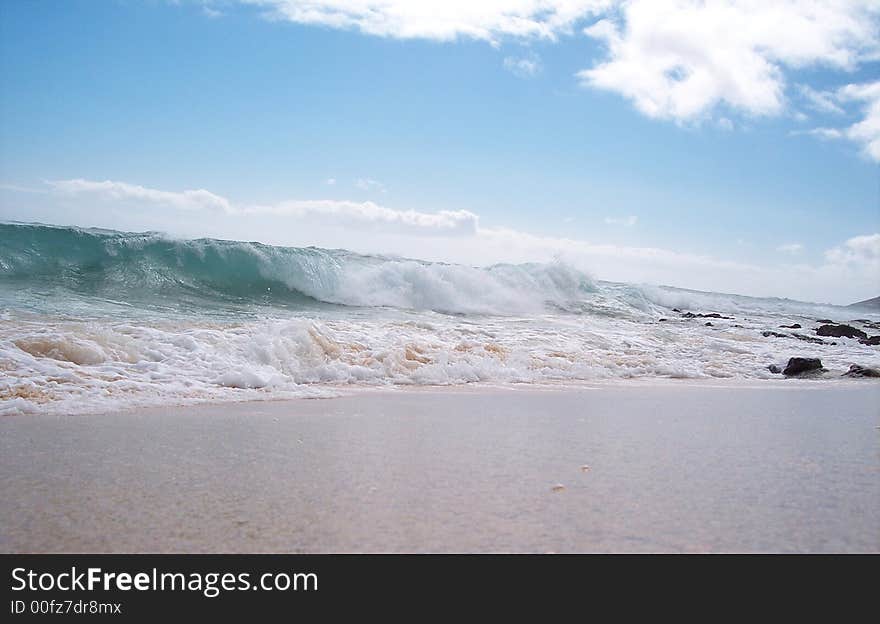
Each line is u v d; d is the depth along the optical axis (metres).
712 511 2.66
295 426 4.53
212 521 2.51
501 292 18.20
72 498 2.77
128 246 14.52
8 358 6.04
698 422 4.98
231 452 3.68
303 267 15.72
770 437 4.33
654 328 14.53
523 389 7.17
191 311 11.65
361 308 15.16
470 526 2.47
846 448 3.98
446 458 3.58
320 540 2.33
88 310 10.14
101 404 5.13
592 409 5.65
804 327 19.62
